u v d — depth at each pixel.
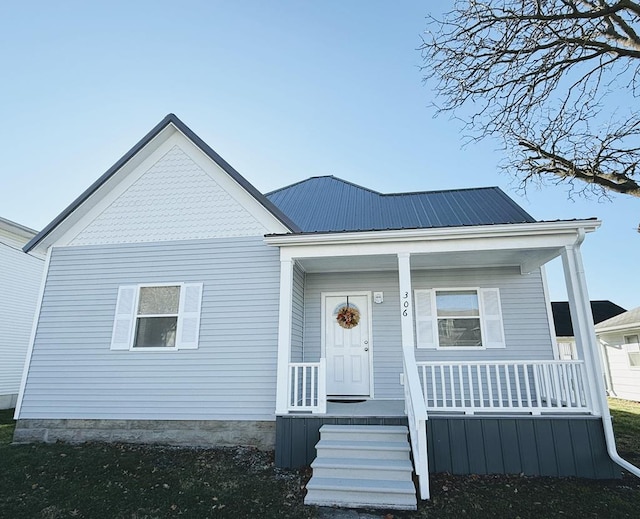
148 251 7.65
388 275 8.25
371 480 4.61
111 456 5.97
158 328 7.27
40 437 6.96
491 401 5.52
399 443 5.19
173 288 7.41
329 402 7.14
